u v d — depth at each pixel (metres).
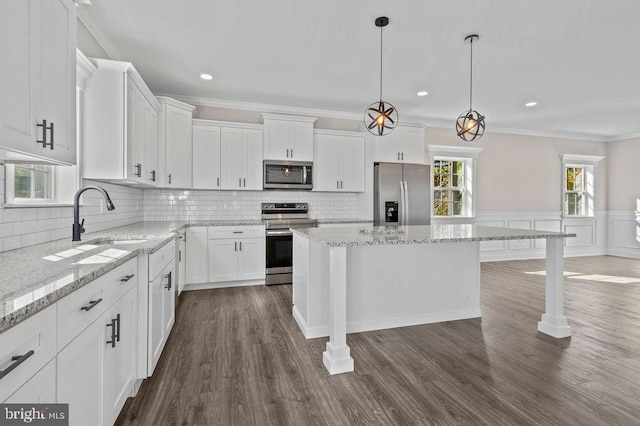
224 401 1.75
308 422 1.59
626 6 2.38
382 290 2.78
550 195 6.43
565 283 4.32
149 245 1.90
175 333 2.63
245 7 2.40
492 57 3.21
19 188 1.88
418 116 5.30
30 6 1.28
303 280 2.69
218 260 3.94
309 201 4.95
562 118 5.39
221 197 4.53
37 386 0.87
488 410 1.68
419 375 2.03
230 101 4.49
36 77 1.32
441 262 2.95
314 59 3.24
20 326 0.79
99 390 1.29
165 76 3.66
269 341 2.50
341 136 4.78
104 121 2.41
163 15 2.49
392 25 2.64
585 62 3.32
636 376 2.01
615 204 6.69
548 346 2.44
